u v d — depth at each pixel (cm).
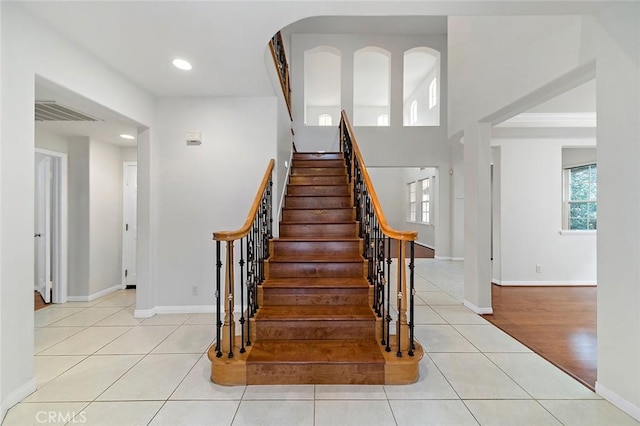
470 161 379
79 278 427
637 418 181
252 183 365
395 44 717
